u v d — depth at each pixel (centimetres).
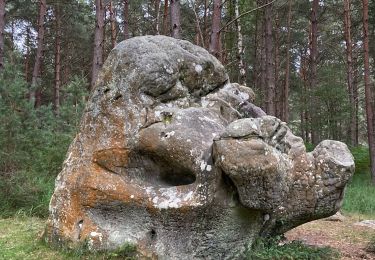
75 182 547
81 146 559
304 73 2588
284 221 523
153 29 2206
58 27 2175
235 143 450
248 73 2655
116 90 541
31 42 2520
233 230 486
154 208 494
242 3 1563
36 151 916
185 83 572
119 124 532
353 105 2053
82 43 2555
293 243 556
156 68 535
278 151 495
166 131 510
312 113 2008
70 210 545
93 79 1195
